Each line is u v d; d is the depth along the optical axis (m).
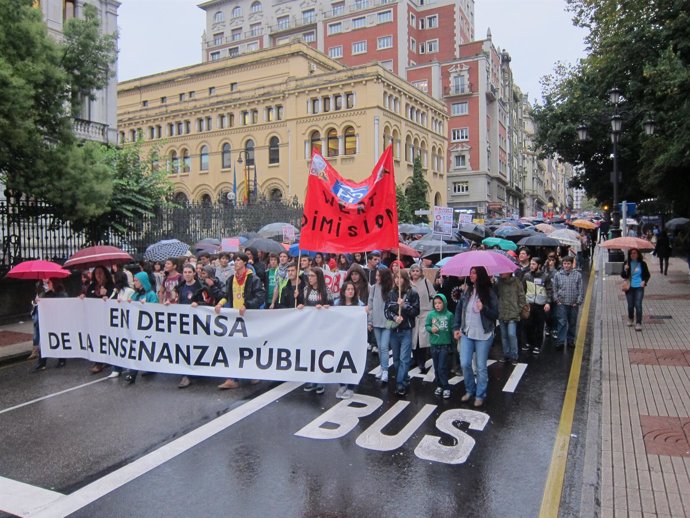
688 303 14.16
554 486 5.04
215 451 5.90
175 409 7.30
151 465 5.58
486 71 63.12
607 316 12.95
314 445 6.03
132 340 8.74
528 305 9.64
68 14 24.14
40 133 12.99
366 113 42.88
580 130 21.56
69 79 13.55
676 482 4.82
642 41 17.03
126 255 10.01
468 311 7.29
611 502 4.48
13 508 4.75
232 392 8.03
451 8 65.88
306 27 69.75
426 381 8.48
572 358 9.88
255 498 4.88
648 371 8.35
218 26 76.94
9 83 11.07
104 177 14.36
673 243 29.30
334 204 7.81
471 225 17.91
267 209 24.84
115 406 7.48
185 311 8.39
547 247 13.49
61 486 5.16
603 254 29.75
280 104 47.16
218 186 50.62
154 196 18.38
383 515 4.57
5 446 6.13
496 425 6.59
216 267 11.67
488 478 5.21
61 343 9.57
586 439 5.87
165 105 53.62
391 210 7.62
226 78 53.38
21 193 14.17
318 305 7.88
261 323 8.09
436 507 4.68
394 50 64.56
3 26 11.79
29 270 9.62
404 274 7.80
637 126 21.38
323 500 4.83
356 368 7.65
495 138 66.75
